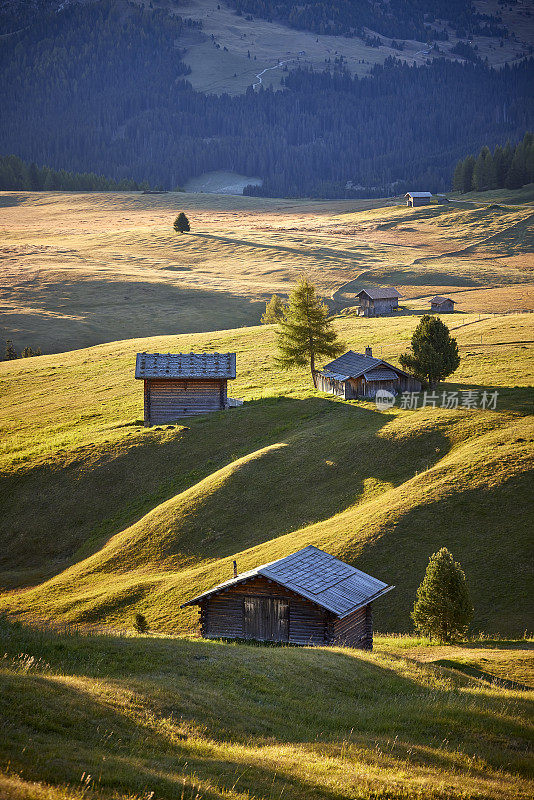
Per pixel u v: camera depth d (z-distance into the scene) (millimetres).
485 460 51875
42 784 13086
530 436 54719
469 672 28234
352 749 18609
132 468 64312
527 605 39438
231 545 50938
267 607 33125
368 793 15891
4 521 60219
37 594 49188
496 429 57969
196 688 20672
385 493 52188
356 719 21078
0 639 22359
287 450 61469
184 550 51375
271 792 15234
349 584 33906
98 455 66312
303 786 15812
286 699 21562
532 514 45656
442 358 72562
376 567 43656
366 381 73125
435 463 55219
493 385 70625
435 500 48156
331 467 57719
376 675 25188
